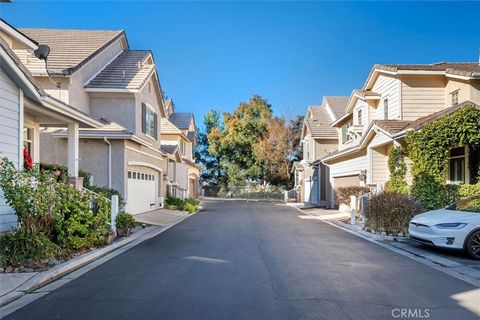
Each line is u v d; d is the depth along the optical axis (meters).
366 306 5.38
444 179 13.88
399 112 17.75
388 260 8.59
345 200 20.91
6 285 6.27
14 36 11.38
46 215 8.44
